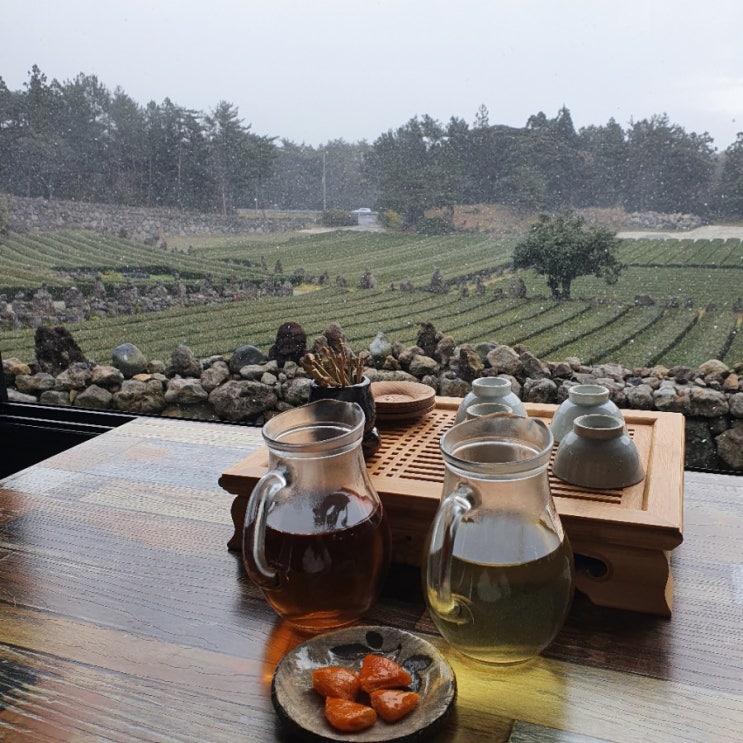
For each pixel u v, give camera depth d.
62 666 0.74
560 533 0.69
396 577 0.89
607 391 1.02
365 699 0.65
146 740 0.64
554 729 0.63
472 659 0.71
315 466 0.73
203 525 1.06
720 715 0.64
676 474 0.88
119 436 1.47
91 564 0.95
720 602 0.81
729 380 1.74
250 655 0.76
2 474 2.37
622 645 0.74
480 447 0.72
